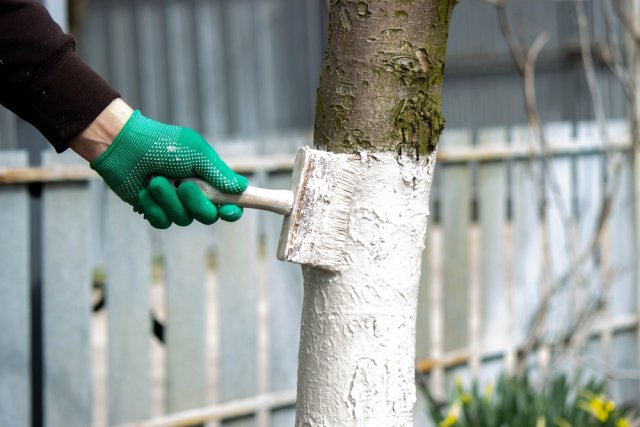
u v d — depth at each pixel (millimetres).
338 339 1865
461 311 4621
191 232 3854
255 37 10039
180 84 9797
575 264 4715
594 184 5043
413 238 1875
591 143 5000
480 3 9953
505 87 9859
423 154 1847
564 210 4742
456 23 10047
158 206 1932
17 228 3430
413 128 1818
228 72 9953
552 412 3992
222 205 1910
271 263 4125
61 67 1869
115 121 1907
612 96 6215
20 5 1835
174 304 3822
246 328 4023
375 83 1800
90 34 9484
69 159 3498
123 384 3711
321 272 1873
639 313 5207
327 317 1871
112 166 1914
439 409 4293
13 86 1862
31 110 1892
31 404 3584
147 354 3770
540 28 9422
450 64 10062
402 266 1869
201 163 1881
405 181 1835
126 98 9625
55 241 3512
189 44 9805
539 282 4844
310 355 1899
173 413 3844
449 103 10047
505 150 4660
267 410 4109
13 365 3455
